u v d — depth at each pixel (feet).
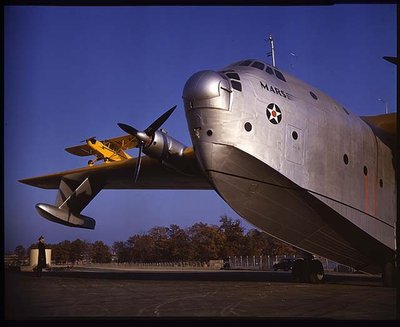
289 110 42.34
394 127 51.75
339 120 45.83
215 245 248.93
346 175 45.44
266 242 256.93
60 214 61.93
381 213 48.52
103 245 384.06
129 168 60.54
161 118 48.96
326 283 49.57
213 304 28.09
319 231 46.52
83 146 100.17
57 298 31.45
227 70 42.14
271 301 29.84
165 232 343.05
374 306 27.35
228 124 39.65
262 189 42.75
